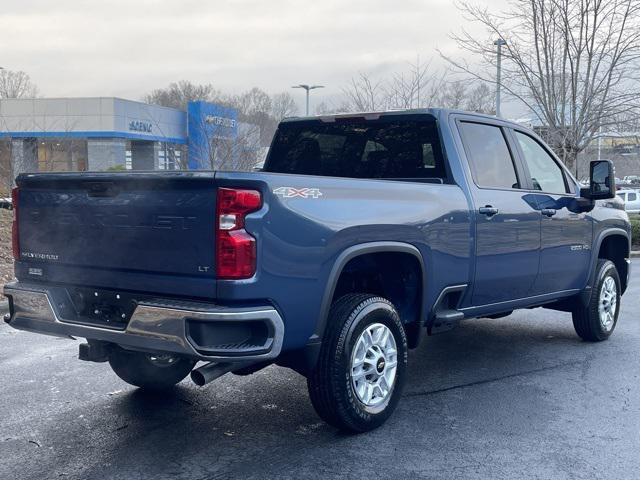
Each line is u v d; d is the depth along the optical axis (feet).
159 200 13.46
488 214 18.65
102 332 14.02
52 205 15.11
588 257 23.27
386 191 15.90
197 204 13.03
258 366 14.80
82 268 14.75
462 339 25.03
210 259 12.92
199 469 13.76
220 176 12.76
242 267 12.84
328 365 14.71
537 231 20.53
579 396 18.52
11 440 15.20
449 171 18.42
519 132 21.39
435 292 17.25
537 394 18.67
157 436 15.47
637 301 32.94
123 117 136.77
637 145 59.57
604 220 24.20
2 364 21.07
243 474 13.56
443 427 16.15
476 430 15.98
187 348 12.81
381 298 15.89
